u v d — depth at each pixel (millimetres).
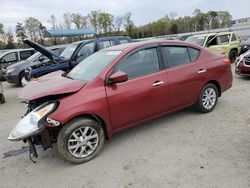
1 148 4621
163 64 4625
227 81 5652
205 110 5367
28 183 3490
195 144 4121
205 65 5176
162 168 3525
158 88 4445
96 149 3955
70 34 23812
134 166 3643
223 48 13180
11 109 7312
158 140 4371
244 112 5406
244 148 3883
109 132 4047
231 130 4547
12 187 3426
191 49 5117
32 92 3826
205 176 3262
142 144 4277
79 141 3791
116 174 3494
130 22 56844
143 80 4301
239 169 3352
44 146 3623
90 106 3768
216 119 5094
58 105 3629
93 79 3963
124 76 3889
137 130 4836
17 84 11734
